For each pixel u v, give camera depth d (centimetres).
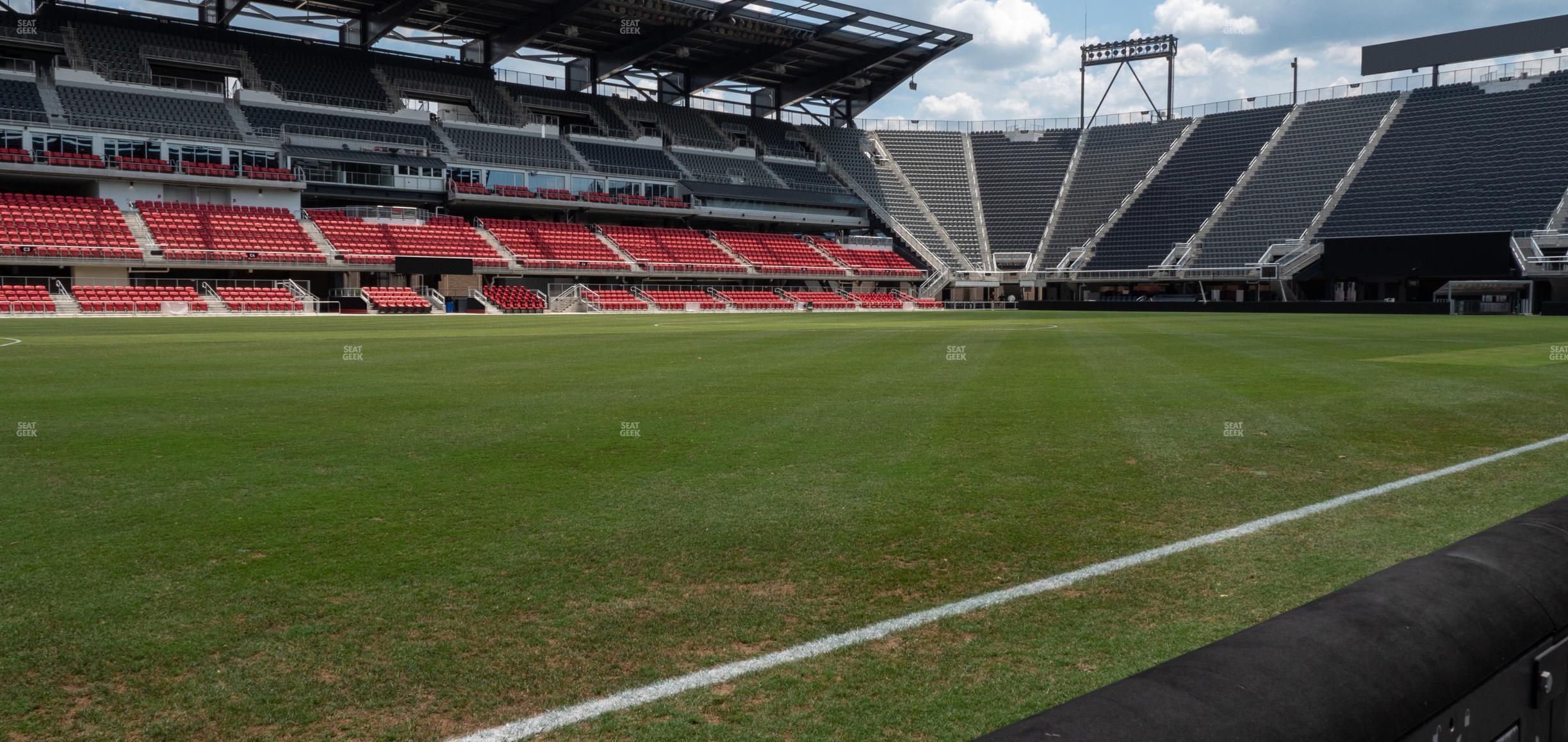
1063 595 436
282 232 5028
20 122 4512
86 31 5247
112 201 4666
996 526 555
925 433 889
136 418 973
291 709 322
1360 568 471
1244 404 1091
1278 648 160
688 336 2617
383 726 310
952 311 5722
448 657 365
